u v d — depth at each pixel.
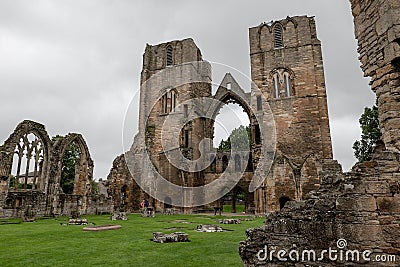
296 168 30.52
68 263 7.90
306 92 33.53
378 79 7.55
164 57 45.72
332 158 31.23
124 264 7.79
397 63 7.16
